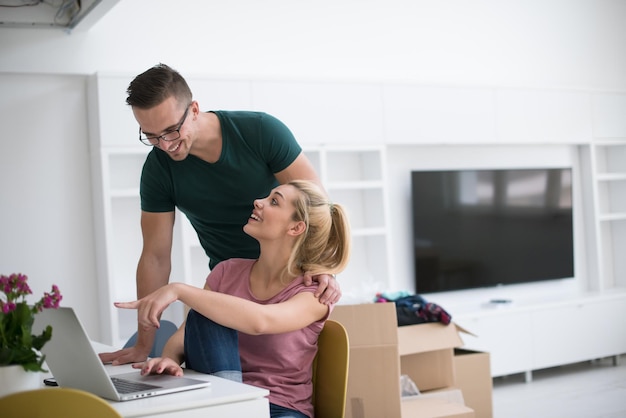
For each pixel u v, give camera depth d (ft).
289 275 7.21
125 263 16.37
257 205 7.27
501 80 20.71
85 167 15.96
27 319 5.30
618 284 22.93
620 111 22.03
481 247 20.20
